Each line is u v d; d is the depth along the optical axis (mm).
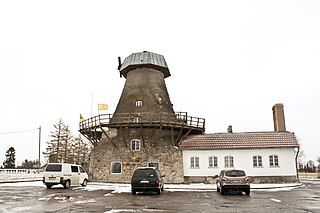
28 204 15086
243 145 32719
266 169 32031
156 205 14969
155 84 37375
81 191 23172
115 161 34031
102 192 22391
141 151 33562
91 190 24125
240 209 13547
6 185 29422
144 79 37188
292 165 31828
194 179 32781
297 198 18281
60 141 62594
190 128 33750
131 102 36031
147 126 32875
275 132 34344
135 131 34250
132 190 20609
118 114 34938
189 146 33531
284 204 15328
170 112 37094
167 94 38375
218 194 21078
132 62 37469
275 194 20969
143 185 20469
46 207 14023
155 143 33750
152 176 20719
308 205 14914
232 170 21344
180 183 32344
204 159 33125
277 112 36406
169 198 18359
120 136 34812
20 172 38500
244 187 20406
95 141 35781
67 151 63125
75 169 27578
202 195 20328
